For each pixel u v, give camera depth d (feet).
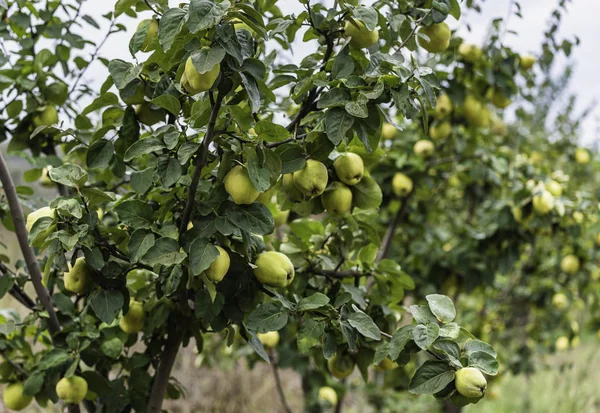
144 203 5.02
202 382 17.98
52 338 6.48
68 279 5.29
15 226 6.51
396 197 11.34
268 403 18.61
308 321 5.12
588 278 14.73
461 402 4.60
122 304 5.16
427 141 10.84
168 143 4.79
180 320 6.06
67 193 7.65
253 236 5.52
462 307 16.11
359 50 5.66
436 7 5.99
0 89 7.03
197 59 4.15
